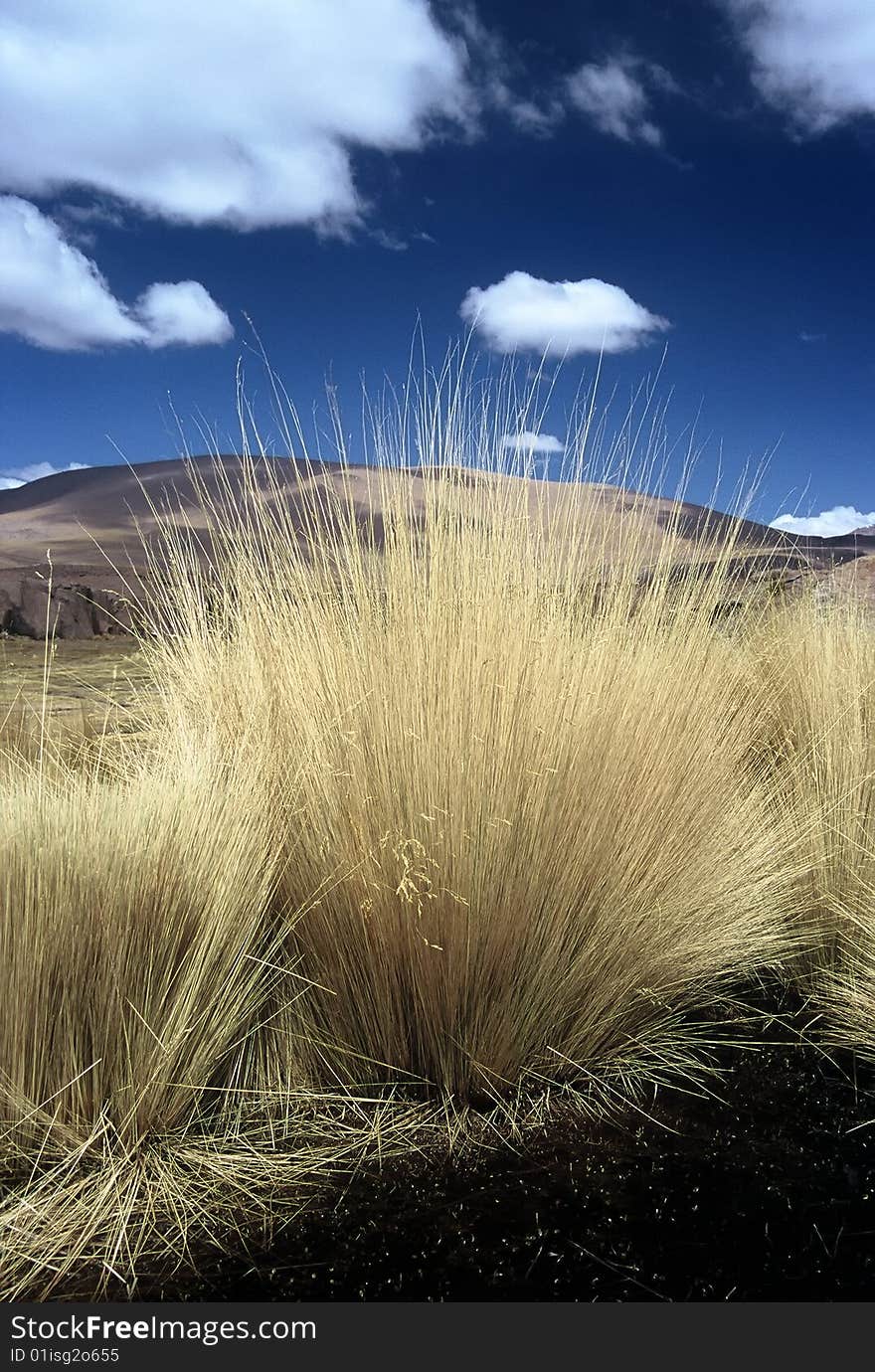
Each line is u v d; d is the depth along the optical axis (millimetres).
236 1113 2199
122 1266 1756
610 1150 2158
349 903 2371
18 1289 1688
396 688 2455
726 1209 1942
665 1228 1882
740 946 3053
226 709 3047
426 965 2287
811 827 3365
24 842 2215
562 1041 2510
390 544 2672
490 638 2531
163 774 2785
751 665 4465
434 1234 1854
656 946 2695
